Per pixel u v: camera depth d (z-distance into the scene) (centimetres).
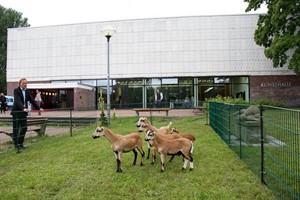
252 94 2983
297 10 2052
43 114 1966
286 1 2039
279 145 480
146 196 505
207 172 618
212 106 1294
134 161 701
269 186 516
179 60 3088
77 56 3288
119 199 498
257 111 662
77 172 658
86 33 3272
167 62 3106
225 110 940
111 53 3206
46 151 899
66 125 1623
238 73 3005
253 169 620
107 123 1509
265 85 2972
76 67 3281
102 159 763
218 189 518
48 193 542
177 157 763
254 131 625
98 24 3247
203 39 3058
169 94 3108
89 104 3169
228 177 581
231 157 743
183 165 666
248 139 665
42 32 3381
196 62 3061
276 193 478
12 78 3441
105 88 3228
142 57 3148
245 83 3023
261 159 550
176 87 3103
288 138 441
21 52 3431
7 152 918
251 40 2998
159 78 3130
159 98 3094
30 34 3412
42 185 578
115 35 3203
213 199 478
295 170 424
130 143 662
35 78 3381
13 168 721
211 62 3042
